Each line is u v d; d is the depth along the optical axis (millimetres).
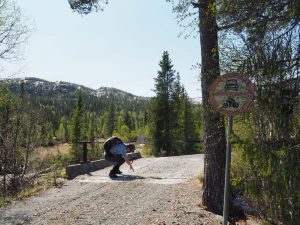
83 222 4613
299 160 3078
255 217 4750
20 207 5348
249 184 3713
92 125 31656
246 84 3438
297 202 3152
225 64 4066
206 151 5113
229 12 3201
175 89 25750
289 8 2875
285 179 3135
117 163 7672
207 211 5023
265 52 3344
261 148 3287
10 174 9656
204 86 4762
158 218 4684
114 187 6582
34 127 10586
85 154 8562
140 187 6520
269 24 3254
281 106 3314
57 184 6953
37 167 10820
